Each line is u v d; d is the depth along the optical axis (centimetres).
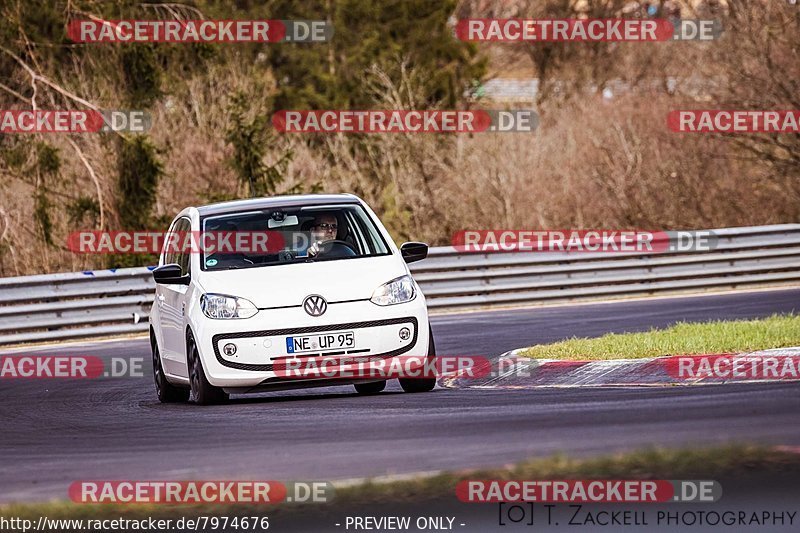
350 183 13025
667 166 12481
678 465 2530
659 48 13975
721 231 8181
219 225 4194
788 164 12019
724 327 4878
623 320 6394
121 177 10825
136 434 3488
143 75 10950
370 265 3984
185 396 4431
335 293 3847
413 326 3869
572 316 6806
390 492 2469
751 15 12062
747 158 12106
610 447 2747
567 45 17488
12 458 3231
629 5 18400
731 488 2367
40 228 10538
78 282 7238
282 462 2850
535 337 5812
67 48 11256
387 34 17538
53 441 3497
